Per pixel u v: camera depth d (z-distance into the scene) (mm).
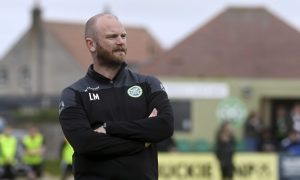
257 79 45750
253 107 45219
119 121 6453
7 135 30203
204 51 48969
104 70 6637
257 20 50000
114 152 6344
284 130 40312
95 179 6391
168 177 28906
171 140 29219
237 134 44594
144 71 48781
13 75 103375
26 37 102812
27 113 65375
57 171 41219
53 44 101500
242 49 48688
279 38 49000
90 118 6512
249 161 29594
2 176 29984
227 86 45156
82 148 6336
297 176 29547
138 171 6383
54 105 66188
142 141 6406
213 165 29125
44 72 101125
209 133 44750
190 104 44969
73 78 100062
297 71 47094
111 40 6520
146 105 6625
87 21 6695
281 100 46156
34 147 31406
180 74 48219
